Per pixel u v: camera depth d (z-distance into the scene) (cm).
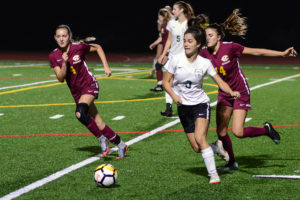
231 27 719
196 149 694
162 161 780
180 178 689
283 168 741
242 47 709
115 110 1257
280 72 2286
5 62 2766
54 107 1300
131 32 4547
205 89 1661
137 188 645
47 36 4591
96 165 757
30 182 670
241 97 717
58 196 614
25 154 825
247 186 652
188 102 671
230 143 735
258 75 2138
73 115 1185
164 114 1170
